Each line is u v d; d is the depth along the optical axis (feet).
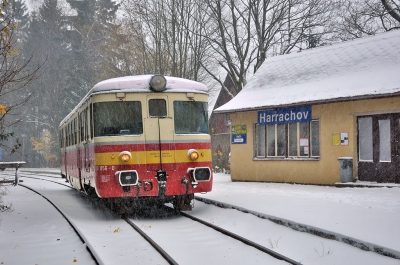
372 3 86.33
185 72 98.27
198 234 28.30
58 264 21.76
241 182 61.26
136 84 35.14
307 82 56.85
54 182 80.69
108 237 28.09
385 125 48.11
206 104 37.14
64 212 37.68
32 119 191.72
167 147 34.63
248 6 93.30
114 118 34.68
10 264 21.93
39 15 187.73
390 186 45.65
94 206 43.78
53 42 182.19
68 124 55.67
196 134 35.68
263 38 94.58
